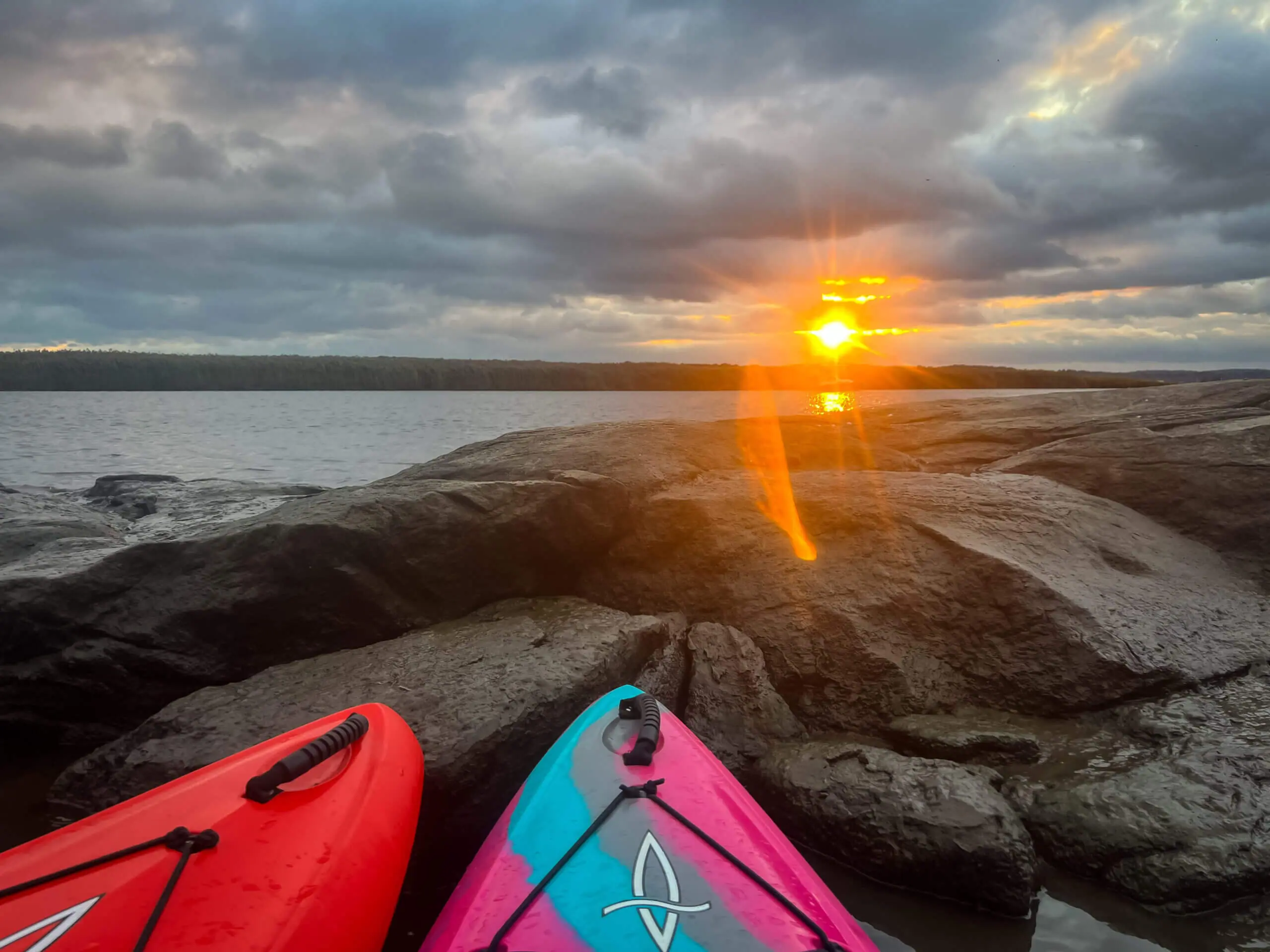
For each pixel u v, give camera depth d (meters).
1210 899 0.88
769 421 2.32
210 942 0.63
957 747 1.13
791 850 0.81
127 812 0.79
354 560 1.43
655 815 0.84
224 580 1.42
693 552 1.57
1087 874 0.93
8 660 1.38
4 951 0.60
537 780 0.94
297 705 1.15
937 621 1.34
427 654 1.27
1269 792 0.96
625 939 0.66
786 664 1.35
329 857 0.77
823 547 1.51
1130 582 1.43
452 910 0.75
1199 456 1.78
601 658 1.22
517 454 1.96
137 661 1.38
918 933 0.87
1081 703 1.20
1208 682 1.21
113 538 2.05
